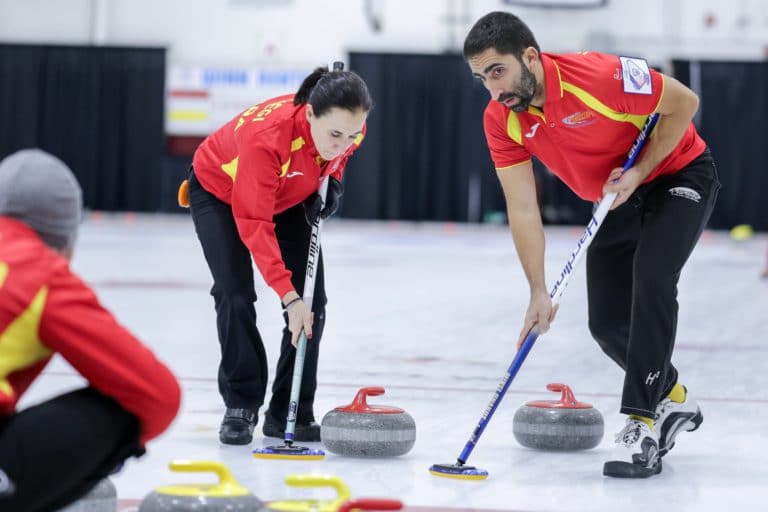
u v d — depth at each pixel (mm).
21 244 4520
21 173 4660
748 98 48625
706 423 10500
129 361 4594
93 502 5676
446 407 11133
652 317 8312
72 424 4594
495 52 8000
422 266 29797
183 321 17656
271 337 15852
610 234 9070
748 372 13742
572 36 49438
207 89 49906
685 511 7059
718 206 49469
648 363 8281
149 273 25875
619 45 49406
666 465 8602
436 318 19109
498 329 17797
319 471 8000
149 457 8422
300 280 9508
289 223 9492
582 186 9023
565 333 17422
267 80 49656
